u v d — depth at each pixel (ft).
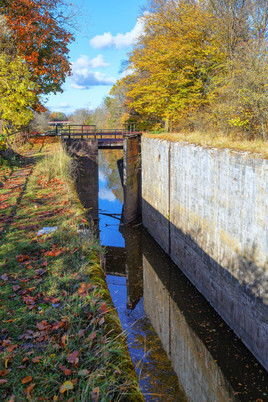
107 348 10.51
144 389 29.50
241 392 29.71
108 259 62.39
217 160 38.73
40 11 73.92
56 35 79.30
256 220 31.50
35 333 11.73
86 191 82.38
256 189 31.09
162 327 40.11
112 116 213.87
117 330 11.77
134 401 8.70
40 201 29.68
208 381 31.32
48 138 86.53
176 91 77.77
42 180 37.68
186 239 51.90
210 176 41.11
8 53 76.18
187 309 43.47
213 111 61.72
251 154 32.73
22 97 74.64
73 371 9.83
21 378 9.78
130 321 41.68
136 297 48.60
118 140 86.99
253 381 30.60
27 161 50.21
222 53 69.46
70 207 27.76
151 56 77.25
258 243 31.48
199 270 47.21
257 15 69.00
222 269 39.63
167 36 76.18
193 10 72.90
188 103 74.84
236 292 36.45
